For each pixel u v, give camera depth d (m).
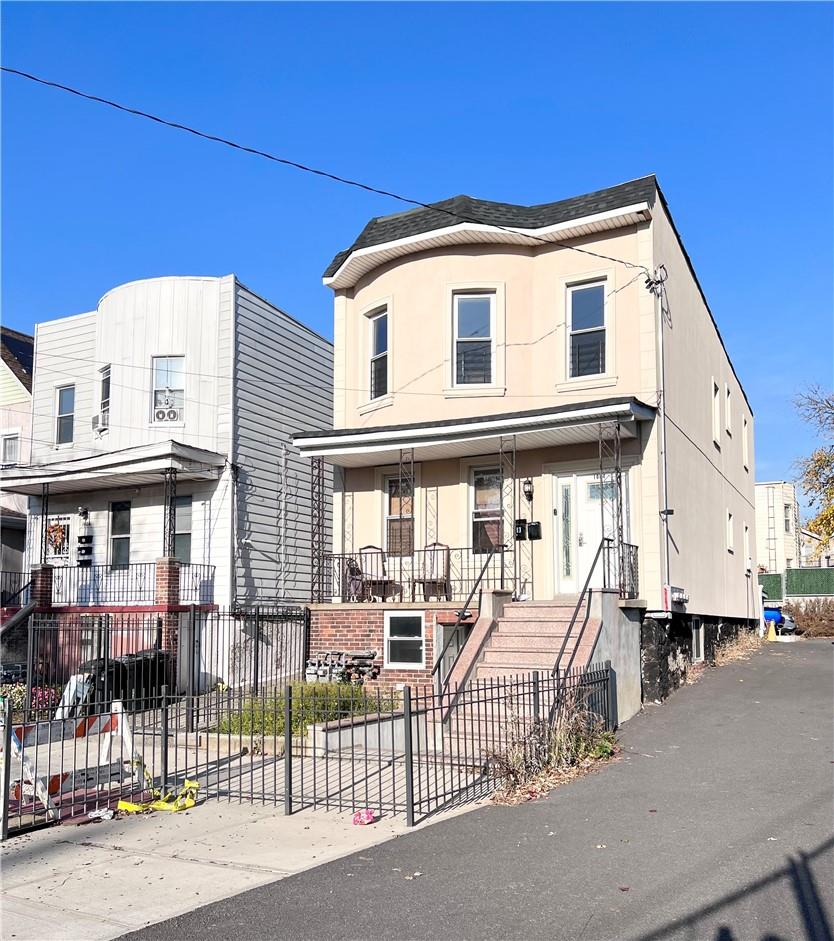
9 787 8.04
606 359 14.86
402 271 16.31
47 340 22.45
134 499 20.56
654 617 13.68
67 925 5.63
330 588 17.69
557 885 5.98
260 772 10.34
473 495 15.80
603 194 15.13
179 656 16.16
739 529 22.91
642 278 14.66
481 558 15.43
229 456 19.44
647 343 14.48
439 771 9.90
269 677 19.06
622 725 11.80
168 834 7.80
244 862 6.87
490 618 13.05
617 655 12.38
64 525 21.45
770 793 8.20
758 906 5.48
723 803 7.93
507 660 12.08
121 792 9.15
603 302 15.09
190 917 5.70
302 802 8.62
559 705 9.82
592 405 13.30
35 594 19.25
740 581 22.59
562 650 10.61
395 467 16.58
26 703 13.92
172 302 20.25
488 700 9.21
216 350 19.91
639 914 5.42
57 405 22.09
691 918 5.32
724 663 17.56
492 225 15.41
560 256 15.53
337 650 15.29
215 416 19.70
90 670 15.59
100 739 9.24
